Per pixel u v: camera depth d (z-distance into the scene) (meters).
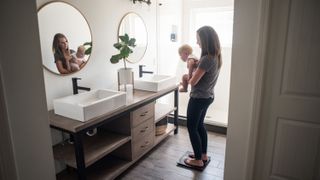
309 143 1.49
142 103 2.30
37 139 1.10
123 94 2.07
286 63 1.44
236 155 1.68
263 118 1.57
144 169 2.40
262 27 1.40
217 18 3.56
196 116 2.21
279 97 1.50
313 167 1.52
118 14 2.69
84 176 1.78
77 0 2.16
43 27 1.89
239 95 1.57
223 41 3.63
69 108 1.77
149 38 3.35
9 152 0.98
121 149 2.37
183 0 3.63
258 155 1.65
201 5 3.56
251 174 1.66
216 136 3.21
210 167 2.43
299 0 1.33
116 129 2.34
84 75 2.36
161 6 3.46
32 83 1.04
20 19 0.96
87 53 2.34
